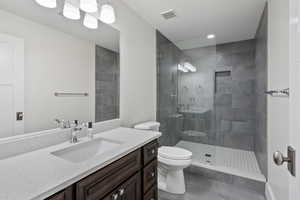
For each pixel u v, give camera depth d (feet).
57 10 3.74
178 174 5.77
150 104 7.37
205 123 8.88
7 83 2.92
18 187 1.84
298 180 1.54
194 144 9.09
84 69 4.42
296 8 1.61
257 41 7.89
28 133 3.20
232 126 9.68
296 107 1.60
